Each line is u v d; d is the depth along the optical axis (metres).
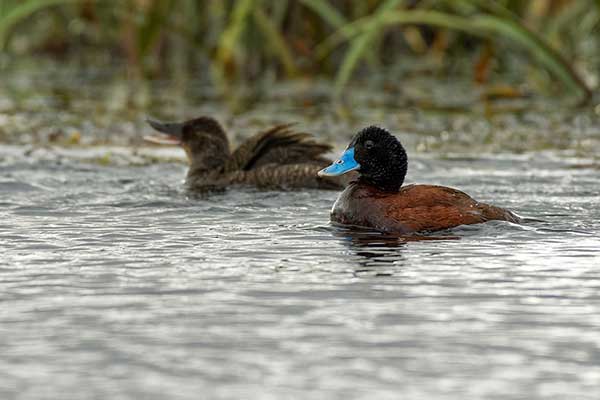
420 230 12.31
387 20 24.61
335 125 22.27
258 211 13.95
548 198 14.80
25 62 34.16
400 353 8.00
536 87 27.88
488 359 7.87
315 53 29.09
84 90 27.94
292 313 8.96
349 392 7.25
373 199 12.82
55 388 7.36
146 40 28.33
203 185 16.47
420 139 20.72
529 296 9.44
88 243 11.80
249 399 7.14
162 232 12.46
